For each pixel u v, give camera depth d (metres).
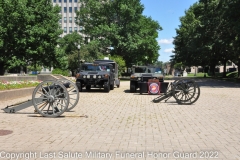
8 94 15.46
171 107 13.20
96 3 55.25
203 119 9.98
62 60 39.50
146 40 53.41
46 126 8.49
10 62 35.06
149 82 19.69
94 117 10.20
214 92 22.78
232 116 10.67
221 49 48.34
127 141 6.83
